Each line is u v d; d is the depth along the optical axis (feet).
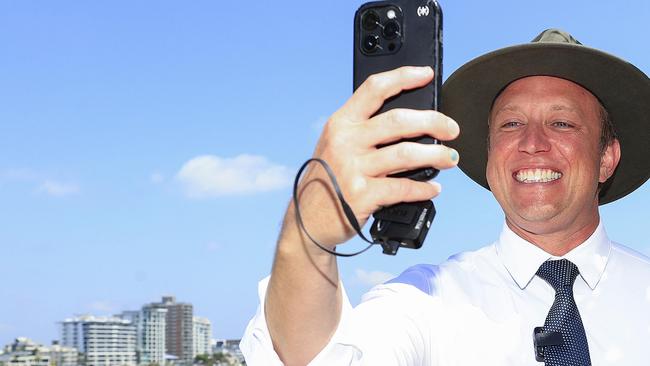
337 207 3.16
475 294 4.65
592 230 4.69
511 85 4.87
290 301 3.43
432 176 3.15
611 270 4.66
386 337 4.21
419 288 4.62
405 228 3.17
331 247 3.29
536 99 4.75
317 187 3.17
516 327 4.55
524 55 4.76
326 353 3.51
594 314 4.55
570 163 4.64
